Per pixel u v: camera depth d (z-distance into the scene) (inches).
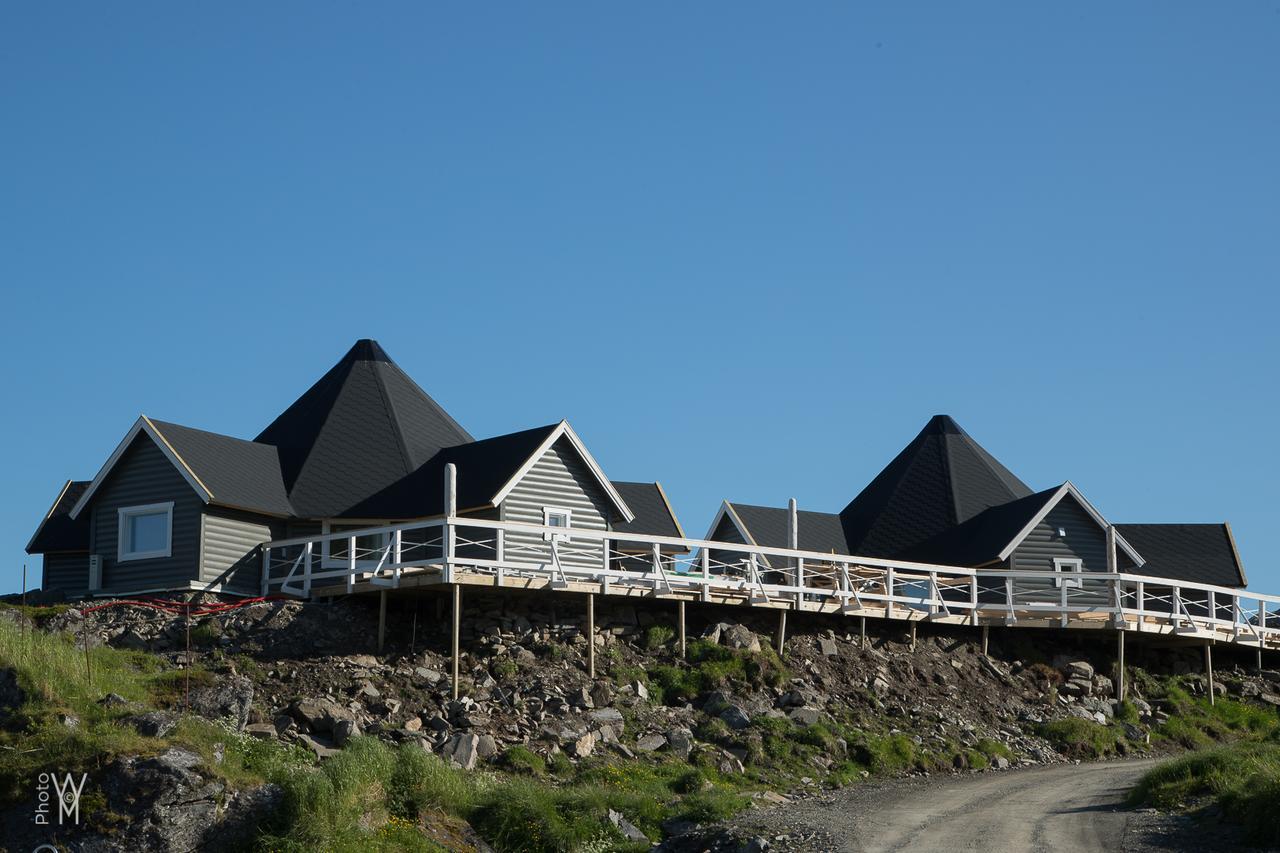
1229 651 1877.5
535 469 1673.2
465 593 1473.9
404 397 1843.0
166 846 1016.9
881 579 1743.4
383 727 1273.4
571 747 1309.1
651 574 1514.5
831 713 1485.0
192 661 1357.0
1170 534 2138.3
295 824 1043.9
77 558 1749.5
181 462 1601.9
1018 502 1985.7
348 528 1695.4
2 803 1035.9
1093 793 1252.5
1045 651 1758.1
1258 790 1074.1
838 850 1019.9
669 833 1158.3
